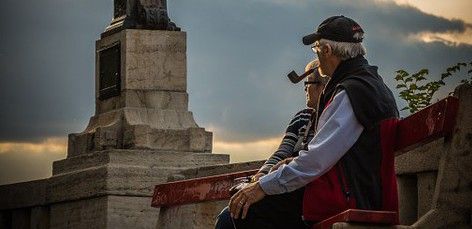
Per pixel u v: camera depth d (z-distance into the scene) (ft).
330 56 21.75
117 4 44.93
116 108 43.83
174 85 43.52
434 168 23.71
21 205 46.19
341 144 20.79
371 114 20.90
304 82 23.59
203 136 42.63
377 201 20.89
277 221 21.71
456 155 20.68
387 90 21.35
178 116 43.14
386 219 20.03
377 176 20.97
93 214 42.09
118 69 43.78
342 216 20.13
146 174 41.45
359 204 20.79
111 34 44.39
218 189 27.91
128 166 41.52
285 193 21.66
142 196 41.45
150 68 43.42
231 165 31.14
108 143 42.60
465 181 20.62
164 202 29.68
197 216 30.32
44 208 45.11
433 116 20.85
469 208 20.58
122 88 43.42
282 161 21.94
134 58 43.37
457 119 20.71
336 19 21.85
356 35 21.72
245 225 21.74
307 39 21.99
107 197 41.32
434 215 20.61
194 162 42.11
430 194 23.98
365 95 20.94
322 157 20.79
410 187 24.88
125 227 41.34
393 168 21.24
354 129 20.88
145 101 43.21
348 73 21.52
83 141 43.75
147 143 42.14
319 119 21.18
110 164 41.63
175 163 41.91
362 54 21.80
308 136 22.57
